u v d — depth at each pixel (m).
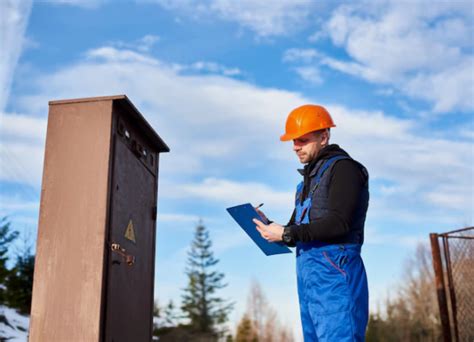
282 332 53.59
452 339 7.02
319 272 2.55
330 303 2.49
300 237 2.55
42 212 3.11
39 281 3.00
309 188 2.75
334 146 2.77
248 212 2.86
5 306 12.88
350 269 2.54
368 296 2.59
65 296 2.97
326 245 2.58
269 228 2.69
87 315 2.93
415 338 42.28
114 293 3.17
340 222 2.50
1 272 14.08
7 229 15.29
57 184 3.14
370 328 43.84
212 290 53.34
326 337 2.47
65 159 3.18
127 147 3.53
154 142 4.07
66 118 3.24
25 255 15.11
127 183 3.51
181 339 48.09
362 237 2.68
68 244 3.04
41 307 2.96
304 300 2.66
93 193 3.11
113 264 3.17
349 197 2.54
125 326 3.35
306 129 2.79
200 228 55.16
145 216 3.89
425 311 43.00
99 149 3.18
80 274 2.99
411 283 44.44
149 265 3.93
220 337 51.53
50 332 2.92
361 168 2.68
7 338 9.73
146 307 3.82
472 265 6.36
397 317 43.72
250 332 53.41
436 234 6.68
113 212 3.21
